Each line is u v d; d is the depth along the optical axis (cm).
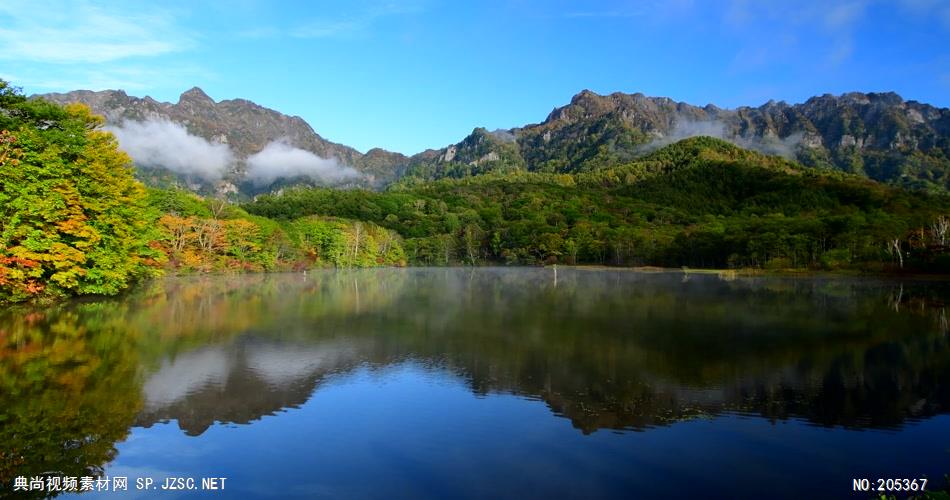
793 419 1922
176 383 2270
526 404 2062
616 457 1598
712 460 1576
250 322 3847
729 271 11331
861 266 9925
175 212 8612
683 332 3562
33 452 1573
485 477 1463
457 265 16625
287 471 1491
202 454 1589
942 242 9406
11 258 3516
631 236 15750
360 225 14400
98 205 4353
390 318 4153
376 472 1485
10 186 3466
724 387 2291
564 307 4947
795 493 1385
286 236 11375
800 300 5531
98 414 1883
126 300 4834
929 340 3288
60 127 4209
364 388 2258
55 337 3059
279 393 2169
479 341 3247
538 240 17062
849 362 2738
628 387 2292
